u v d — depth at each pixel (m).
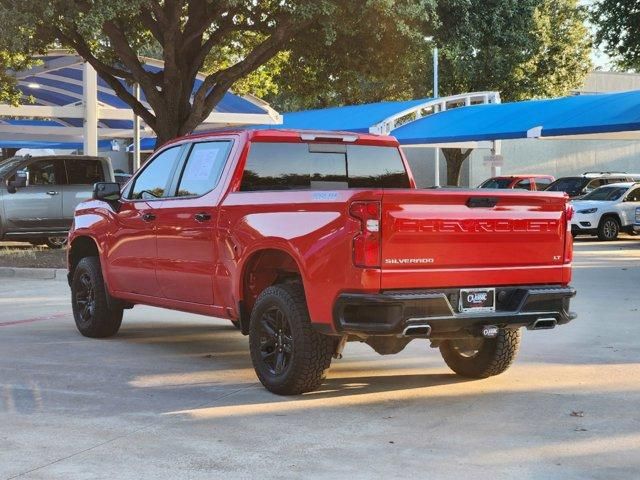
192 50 20.55
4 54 21.97
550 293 7.07
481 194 6.77
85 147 24.59
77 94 29.05
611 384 7.59
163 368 8.41
